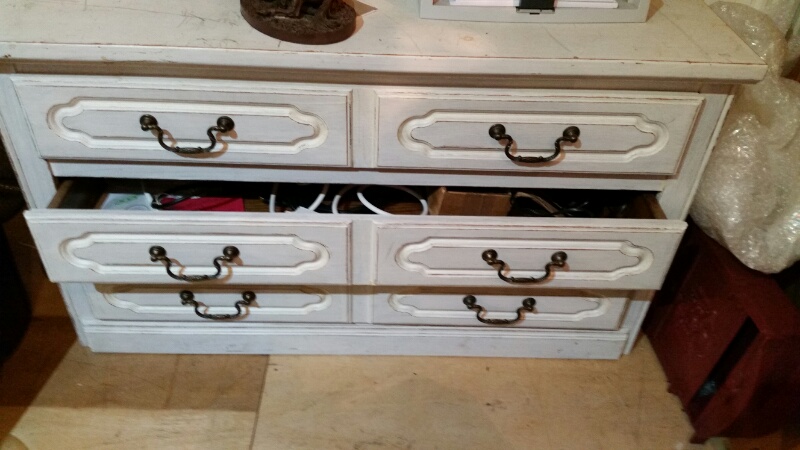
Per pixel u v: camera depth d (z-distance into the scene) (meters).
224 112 0.88
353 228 0.97
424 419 1.13
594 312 1.16
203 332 1.17
